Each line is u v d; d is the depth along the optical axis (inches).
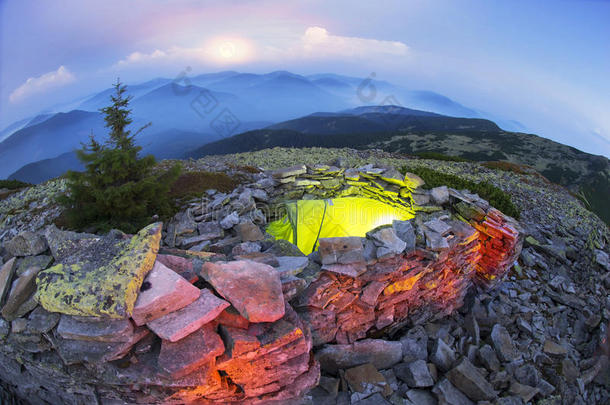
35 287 160.6
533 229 483.8
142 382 135.8
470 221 333.7
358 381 204.5
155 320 139.6
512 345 255.8
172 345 135.1
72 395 164.4
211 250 254.4
